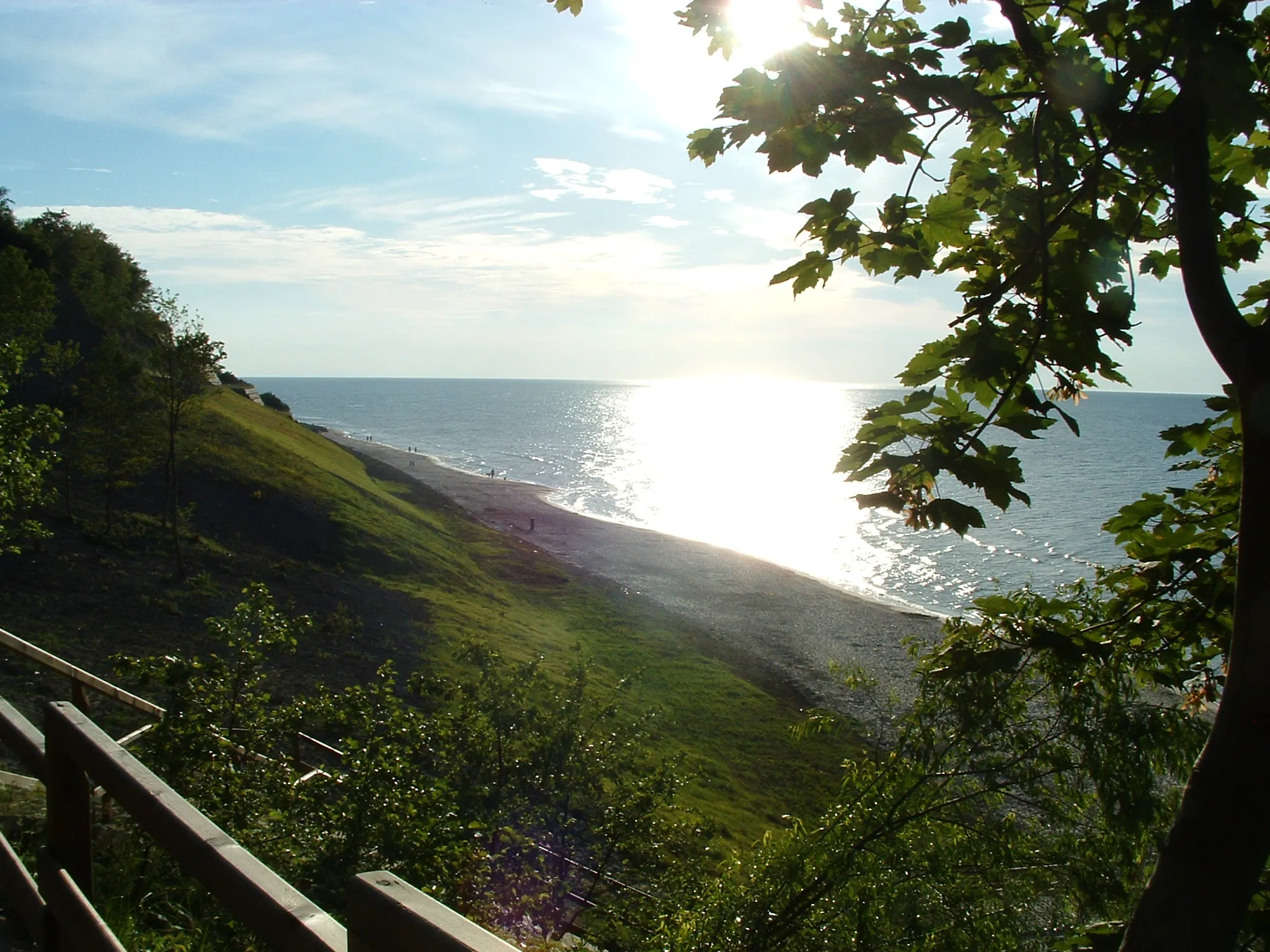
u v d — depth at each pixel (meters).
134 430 37.59
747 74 3.11
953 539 76.75
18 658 20.50
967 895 6.31
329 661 30.41
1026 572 64.38
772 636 47.38
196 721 9.16
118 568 33.44
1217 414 4.03
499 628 39.88
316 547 44.69
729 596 56.16
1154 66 2.93
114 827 7.22
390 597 40.47
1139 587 4.27
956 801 6.17
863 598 56.97
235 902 2.17
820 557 70.56
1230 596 4.04
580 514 88.50
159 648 27.58
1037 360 3.09
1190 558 4.12
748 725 33.53
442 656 33.50
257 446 55.12
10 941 4.31
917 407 3.03
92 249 73.06
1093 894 6.11
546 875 13.52
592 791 15.94
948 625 4.78
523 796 14.97
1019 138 3.29
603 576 59.22
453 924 1.51
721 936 7.00
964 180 3.65
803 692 38.59
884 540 78.06
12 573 30.19
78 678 9.70
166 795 2.60
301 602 36.28
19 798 7.72
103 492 41.25
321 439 91.25
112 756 2.86
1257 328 2.58
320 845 8.69
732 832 22.81
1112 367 3.13
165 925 5.75
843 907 6.70
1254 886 2.24
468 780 14.27
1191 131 2.84
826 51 3.17
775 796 27.55
